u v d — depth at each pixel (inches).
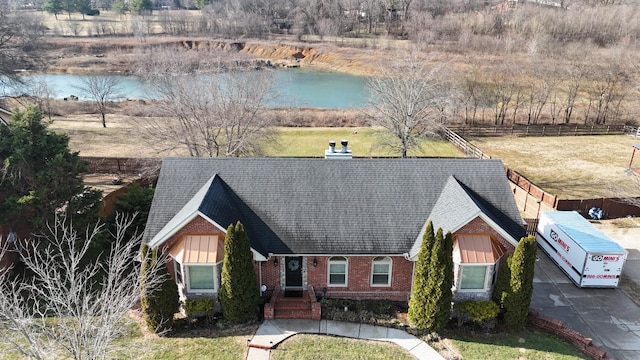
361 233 893.2
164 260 772.0
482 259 831.7
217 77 1833.2
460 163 976.9
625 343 836.0
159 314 795.4
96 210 1010.7
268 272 900.0
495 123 2546.8
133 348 723.4
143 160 1588.3
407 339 813.9
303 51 4608.8
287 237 885.2
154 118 1994.3
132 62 3526.1
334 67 4232.3
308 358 759.1
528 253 805.9
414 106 1732.3
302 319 856.9
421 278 804.0
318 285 919.0
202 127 1488.7
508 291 829.8
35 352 556.7
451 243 786.2
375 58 4074.8
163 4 7672.2
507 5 5246.1
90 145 1996.8
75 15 6235.2
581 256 990.4
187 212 844.0
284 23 5497.1
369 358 765.9
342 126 2484.0
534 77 2610.7
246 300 821.2
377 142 1920.5
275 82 2368.4
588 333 861.2
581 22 3932.1
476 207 836.0
